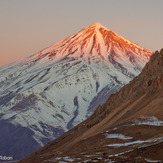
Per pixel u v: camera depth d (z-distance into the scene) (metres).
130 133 105.88
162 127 99.88
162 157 73.19
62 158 106.75
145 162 72.38
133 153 80.38
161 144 79.12
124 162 75.75
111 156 85.19
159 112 111.19
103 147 104.19
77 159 97.44
